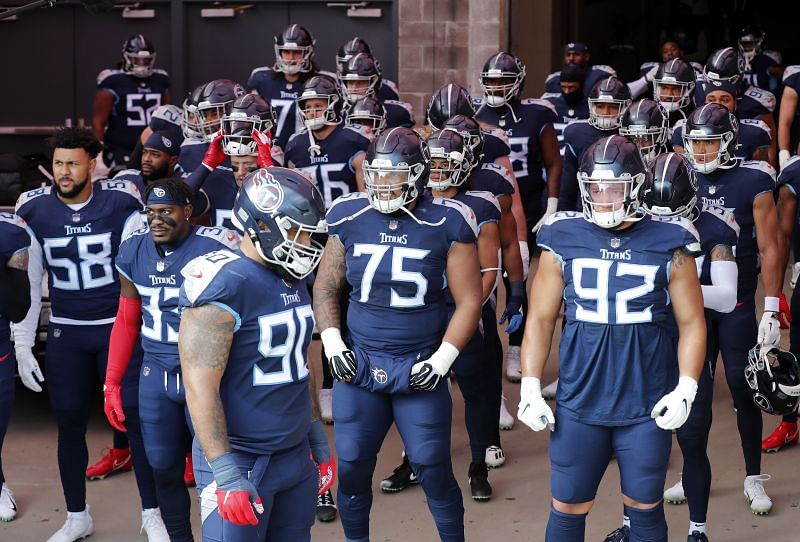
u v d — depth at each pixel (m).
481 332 5.71
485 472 5.86
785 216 6.14
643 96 10.41
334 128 6.68
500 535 5.39
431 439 4.60
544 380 7.69
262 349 3.56
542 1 13.45
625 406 4.14
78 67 12.52
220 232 4.75
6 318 5.06
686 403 4.05
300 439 3.74
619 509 5.66
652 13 16.84
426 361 4.55
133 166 7.39
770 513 5.61
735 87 7.41
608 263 4.12
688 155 5.61
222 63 12.39
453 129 5.40
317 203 3.51
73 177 5.20
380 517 5.62
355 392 4.63
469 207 4.89
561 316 9.14
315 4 12.16
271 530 3.80
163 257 4.66
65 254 5.23
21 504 5.79
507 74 7.55
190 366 3.46
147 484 5.22
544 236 4.25
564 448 4.22
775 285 5.59
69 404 5.27
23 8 5.90
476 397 5.73
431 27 11.83
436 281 4.65
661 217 4.18
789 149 9.29
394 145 4.49
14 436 6.71
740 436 6.03
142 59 9.87
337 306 4.79
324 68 12.27
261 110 5.83
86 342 5.26
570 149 7.54
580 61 9.93
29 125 12.63
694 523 5.09
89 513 5.50
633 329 4.11
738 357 5.56
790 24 17.48
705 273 5.05
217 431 3.43
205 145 6.39
